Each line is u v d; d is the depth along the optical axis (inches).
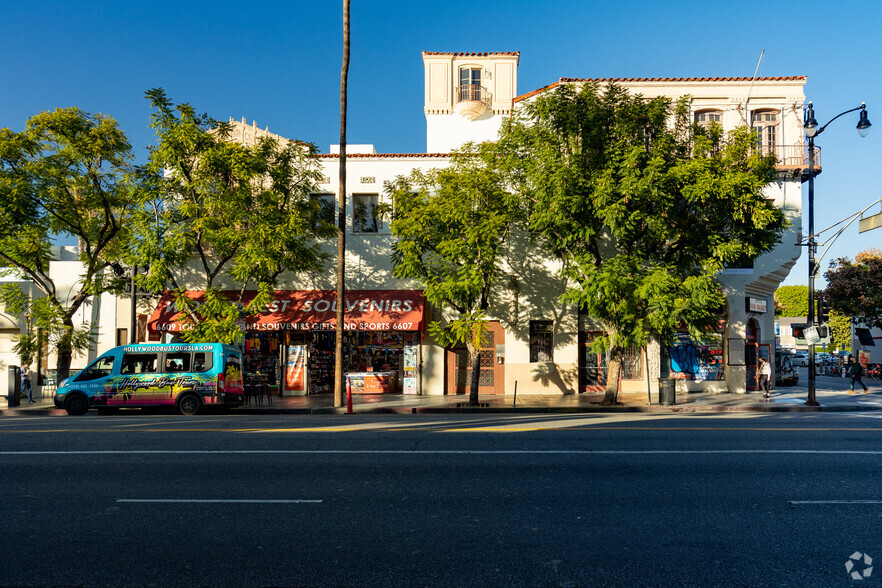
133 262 753.6
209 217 735.1
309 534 232.8
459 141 1245.1
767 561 207.6
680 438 451.2
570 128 705.0
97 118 780.6
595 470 340.5
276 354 932.6
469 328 756.0
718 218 715.4
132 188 749.9
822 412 743.7
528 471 338.0
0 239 780.0
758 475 329.1
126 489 299.9
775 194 958.4
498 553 213.3
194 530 237.6
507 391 919.7
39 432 494.0
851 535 234.5
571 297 731.4
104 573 195.8
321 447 413.1
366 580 189.8
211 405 702.5
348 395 722.2
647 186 644.7
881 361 1531.7
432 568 199.6
